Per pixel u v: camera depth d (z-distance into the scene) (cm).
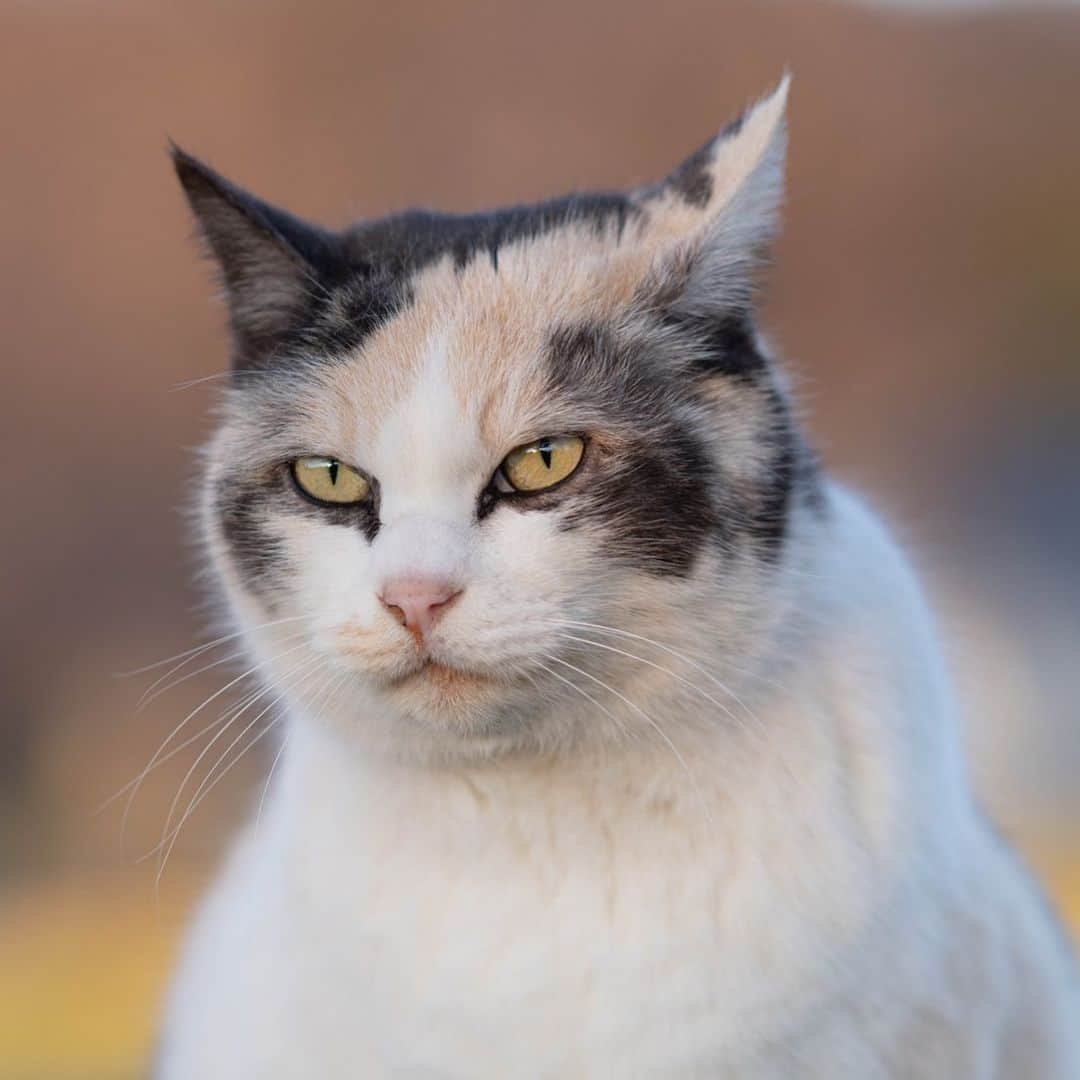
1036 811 200
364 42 286
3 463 246
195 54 280
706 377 107
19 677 235
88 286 262
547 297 107
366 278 108
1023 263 298
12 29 276
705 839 106
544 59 291
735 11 298
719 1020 106
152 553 242
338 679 106
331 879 108
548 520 105
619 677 106
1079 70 310
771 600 106
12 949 166
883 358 288
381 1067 107
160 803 195
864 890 106
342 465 107
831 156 295
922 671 110
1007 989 110
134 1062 138
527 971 106
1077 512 273
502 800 107
